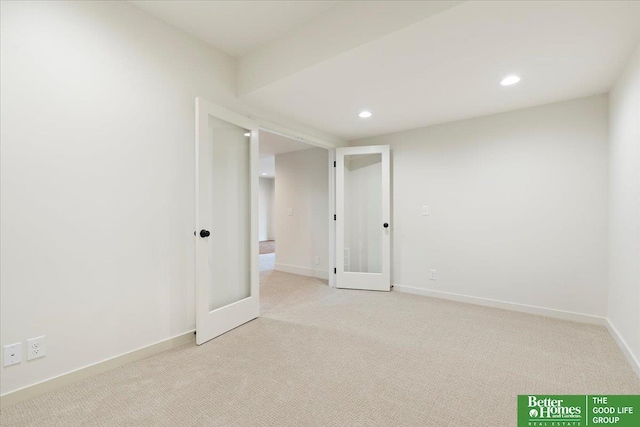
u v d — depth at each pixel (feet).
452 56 6.66
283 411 5.04
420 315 9.82
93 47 6.09
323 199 16.20
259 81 8.42
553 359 6.84
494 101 9.38
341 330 8.57
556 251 9.55
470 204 11.16
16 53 5.16
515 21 5.42
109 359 6.35
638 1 4.84
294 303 11.22
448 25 5.56
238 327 8.80
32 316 5.36
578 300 9.22
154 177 7.10
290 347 7.46
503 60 6.83
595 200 8.93
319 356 6.98
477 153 10.98
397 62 6.94
